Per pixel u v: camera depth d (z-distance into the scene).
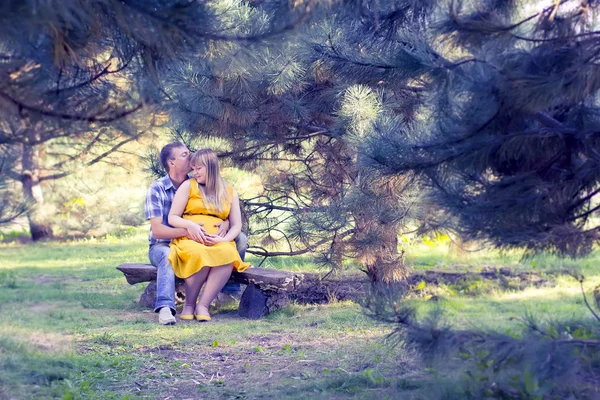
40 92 2.81
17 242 14.19
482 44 3.25
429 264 9.01
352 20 4.91
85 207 14.40
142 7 2.78
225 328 5.78
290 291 6.75
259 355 4.90
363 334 5.46
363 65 5.18
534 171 3.41
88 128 3.00
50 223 14.16
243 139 7.06
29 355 4.45
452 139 3.33
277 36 3.20
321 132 6.76
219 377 4.36
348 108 5.82
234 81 6.00
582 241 3.30
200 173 6.21
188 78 5.82
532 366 2.92
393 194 5.95
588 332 3.70
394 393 3.71
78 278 9.16
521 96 3.03
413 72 3.46
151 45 2.97
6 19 2.39
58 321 5.89
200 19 2.93
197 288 6.19
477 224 3.34
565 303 6.32
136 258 11.30
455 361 3.33
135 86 3.12
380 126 4.85
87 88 3.03
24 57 2.72
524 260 3.58
